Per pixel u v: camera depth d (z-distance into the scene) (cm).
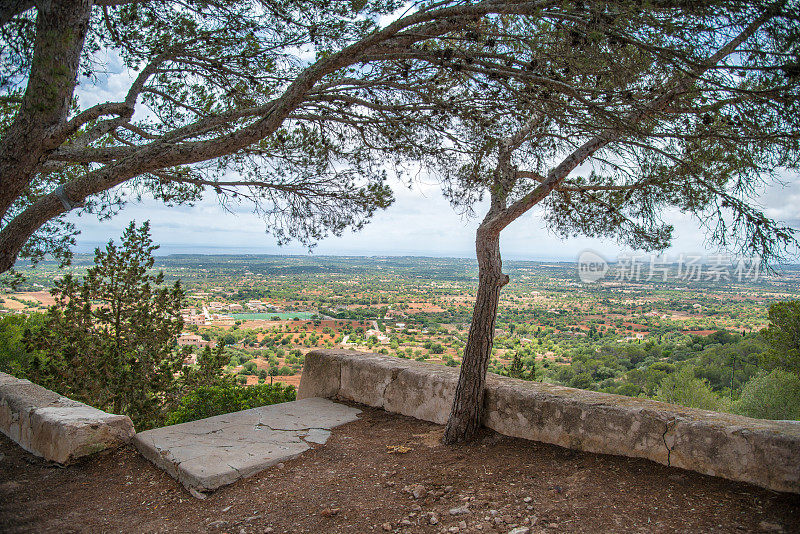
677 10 241
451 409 380
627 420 307
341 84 352
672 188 337
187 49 395
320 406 488
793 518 220
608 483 274
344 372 514
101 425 376
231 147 293
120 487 326
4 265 282
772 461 249
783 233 262
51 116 253
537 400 352
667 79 308
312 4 380
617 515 237
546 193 337
